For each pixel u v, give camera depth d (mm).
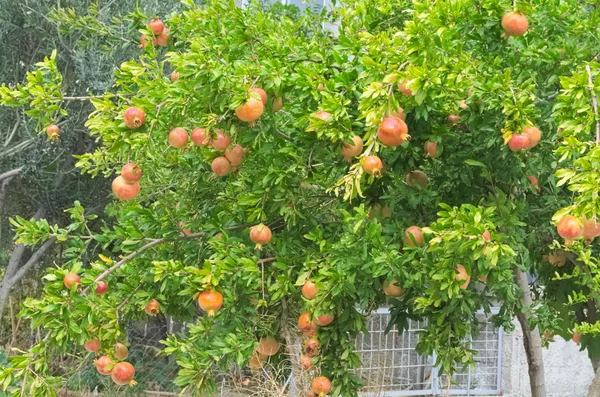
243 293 3326
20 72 8719
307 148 2953
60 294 2986
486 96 2723
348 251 2992
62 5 8258
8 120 8648
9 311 9969
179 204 3650
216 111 2805
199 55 2596
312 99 2898
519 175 3121
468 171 3154
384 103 2461
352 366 3416
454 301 2924
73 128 8297
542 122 2953
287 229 3330
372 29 3697
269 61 2801
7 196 9312
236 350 3084
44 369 2979
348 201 3314
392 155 3064
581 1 3367
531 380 4473
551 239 3951
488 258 2436
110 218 8883
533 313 4266
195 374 3084
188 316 3787
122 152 2861
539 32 2961
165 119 2840
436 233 2482
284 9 4562
